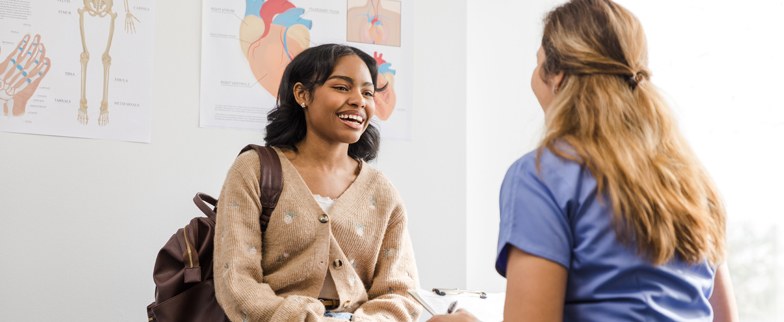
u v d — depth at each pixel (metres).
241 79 2.58
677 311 0.89
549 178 0.90
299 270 1.59
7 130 2.30
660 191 0.88
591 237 0.87
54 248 2.33
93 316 2.36
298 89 1.75
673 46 2.59
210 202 1.97
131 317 2.40
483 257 3.00
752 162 2.29
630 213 0.86
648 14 2.68
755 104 2.30
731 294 1.05
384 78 2.75
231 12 2.58
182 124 2.50
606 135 0.90
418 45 2.83
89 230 2.37
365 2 2.76
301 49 2.66
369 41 2.75
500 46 3.09
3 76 2.30
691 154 0.98
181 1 2.53
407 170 2.75
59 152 2.35
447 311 1.30
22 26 2.33
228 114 2.55
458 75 2.88
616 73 0.95
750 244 2.29
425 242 2.74
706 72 2.47
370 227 1.71
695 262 0.90
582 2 1.01
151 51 2.48
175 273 1.77
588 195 0.88
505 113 3.07
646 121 0.93
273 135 1.79
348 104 1.70
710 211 0.96
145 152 2.45
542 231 0.87
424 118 2.80
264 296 1.49
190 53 2.53
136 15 2.47
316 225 1.61
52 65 2.36
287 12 2.65
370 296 1.72
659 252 0.86
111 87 2.42
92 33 2.41
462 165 2.84
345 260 1.63
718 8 2.46
